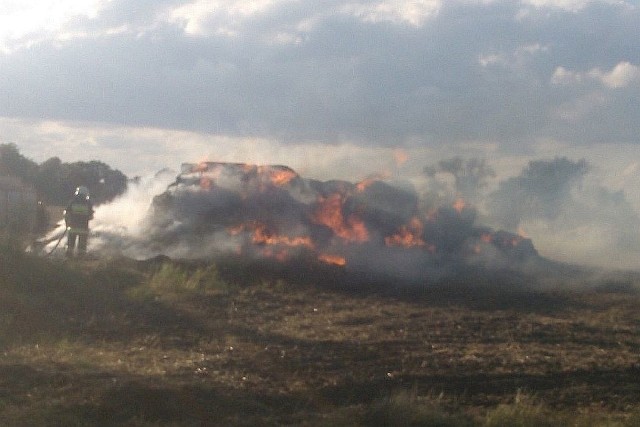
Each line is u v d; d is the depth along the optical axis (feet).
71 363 46.42
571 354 55.57
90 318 62.23
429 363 51.24
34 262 71.41
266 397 42.68
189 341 56.03
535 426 39.99
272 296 76.28
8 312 60.23
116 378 42.93
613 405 44.78
